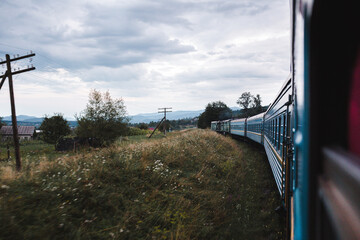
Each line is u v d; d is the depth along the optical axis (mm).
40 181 4922
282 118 5582
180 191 6184
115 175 6039
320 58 849
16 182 4668
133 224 4441
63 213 3963
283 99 5438
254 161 12461
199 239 4547
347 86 777
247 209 5934
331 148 808
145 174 6652
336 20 799
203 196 6336
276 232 4855
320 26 832
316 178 875
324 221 824
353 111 742
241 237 4707
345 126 791
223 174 8805
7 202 3766
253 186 7926
